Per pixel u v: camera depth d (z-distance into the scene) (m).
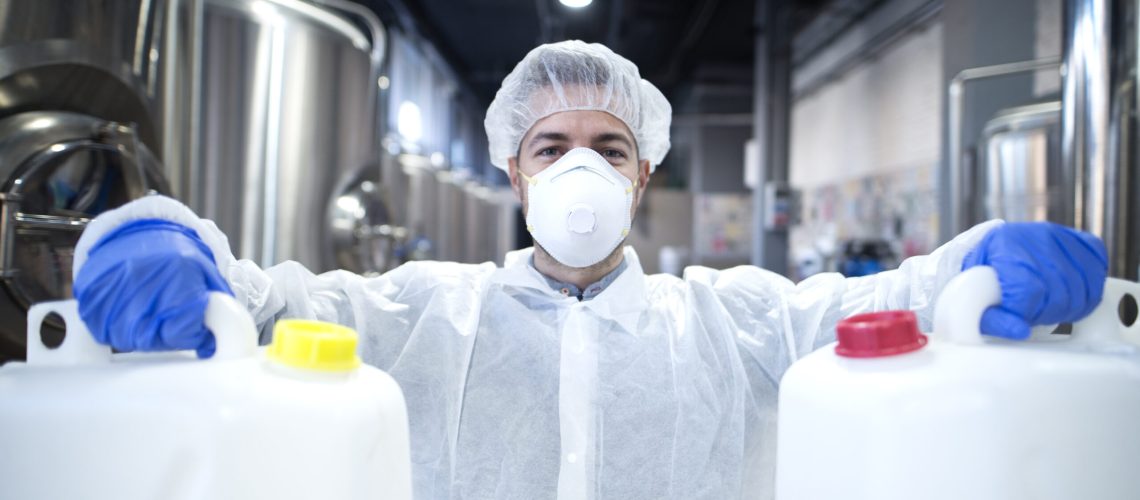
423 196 3.76
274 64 1.68
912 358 0.51
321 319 0.76
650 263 6.34
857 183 4.73
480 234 5.78
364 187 2.02
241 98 1.62
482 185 6.42
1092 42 0.96
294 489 0.46
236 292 0.65
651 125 0.95
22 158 0.85
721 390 0.79
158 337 0.50
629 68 0.89
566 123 0.85
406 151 4.41
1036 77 2.88
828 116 5.26
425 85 5.02
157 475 0.46
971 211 2.65
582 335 0.79
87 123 0.94
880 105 4.42
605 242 0.79
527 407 0.78
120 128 0.94
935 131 3.75
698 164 6.53
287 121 1.72
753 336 0.81
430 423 0.78
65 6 0.91
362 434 0.49
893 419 0.48
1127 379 0.51
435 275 0.85
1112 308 0.58
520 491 0.76
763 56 4.33
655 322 0.82
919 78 3.93
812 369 0.54
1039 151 2.34
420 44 4.78
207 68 1.57
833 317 0.77
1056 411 0.49
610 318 0.81
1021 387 0.49
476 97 7.38
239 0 1.63
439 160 4.66
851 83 4.86
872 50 4.47
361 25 3.93
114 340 0.50
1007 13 2.92
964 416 0.48
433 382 0.78
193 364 0.49
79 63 0.93
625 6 4.16
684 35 5.37
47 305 0.52
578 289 0.86
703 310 0.83
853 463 0.49
